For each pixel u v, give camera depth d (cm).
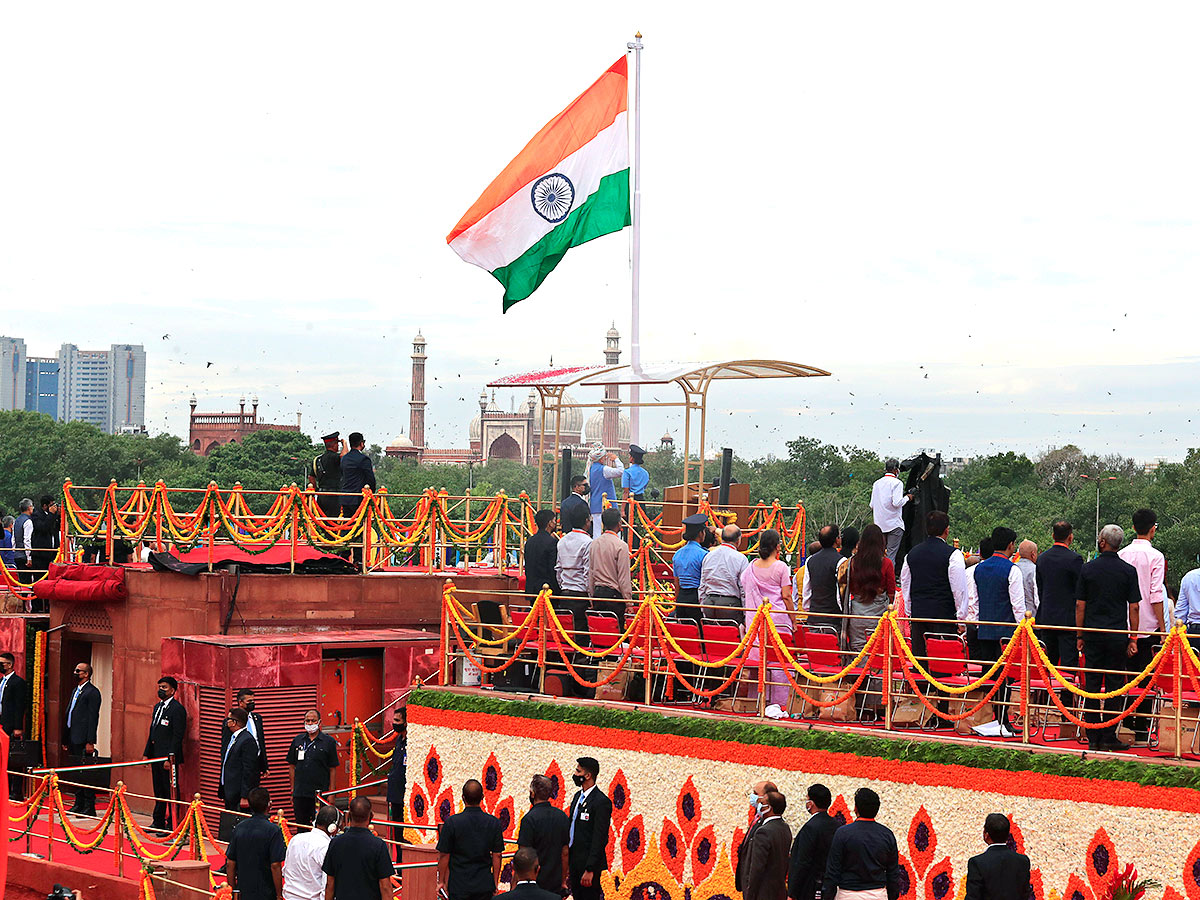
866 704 1512
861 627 1495
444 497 2458
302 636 2139
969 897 1194
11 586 2553
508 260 2323
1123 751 1328
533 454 17425
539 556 1820
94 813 2211
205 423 14738
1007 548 1434
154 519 2288
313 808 1844
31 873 1947
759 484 8262
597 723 1611
